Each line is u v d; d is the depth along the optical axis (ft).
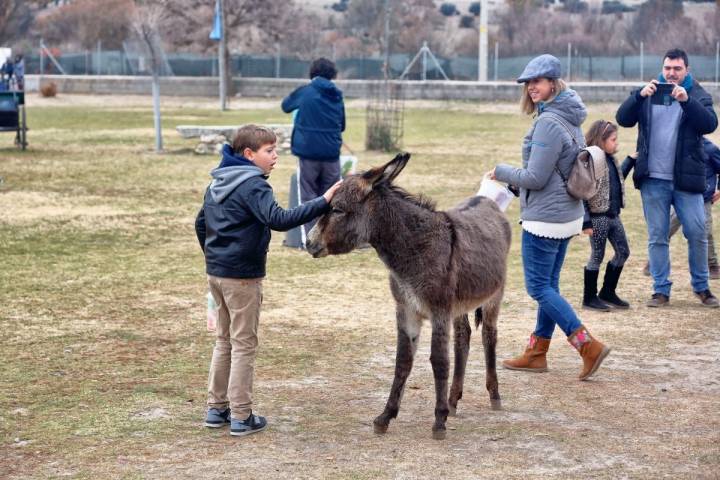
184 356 26.99
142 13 86.63
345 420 21.75
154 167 72.02
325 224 20.11
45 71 200.64
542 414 22.20
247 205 19.99
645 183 32.86
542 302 24.52
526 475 18.22
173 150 83.71
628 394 23.68
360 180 19.95
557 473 18.33
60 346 27.81
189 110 143.64
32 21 225.76
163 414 22.09
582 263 40.37
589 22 207.10
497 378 23.98
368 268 39.70
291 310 32.53
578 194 23.50
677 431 20.86
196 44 195.52
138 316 31.45
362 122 117.08
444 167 72.02
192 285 36.01
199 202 56.34
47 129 105.91
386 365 26.27
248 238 20.21
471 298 21.16
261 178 20.30
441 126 112.37
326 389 24.11
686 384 24.52
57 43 223.51
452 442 20.27
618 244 32.45
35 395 23.38
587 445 19.97
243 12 179.42
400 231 19.99
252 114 133.69
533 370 25.70
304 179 42.86
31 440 20.34
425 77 168.35
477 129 108.06
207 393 23.70
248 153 20.67
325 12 262.88
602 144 31.65
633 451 19.58
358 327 30.35
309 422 21.62
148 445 20.07
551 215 23.84
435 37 214.48
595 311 32.53
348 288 35.99
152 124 113.70
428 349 28.07
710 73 155.63
